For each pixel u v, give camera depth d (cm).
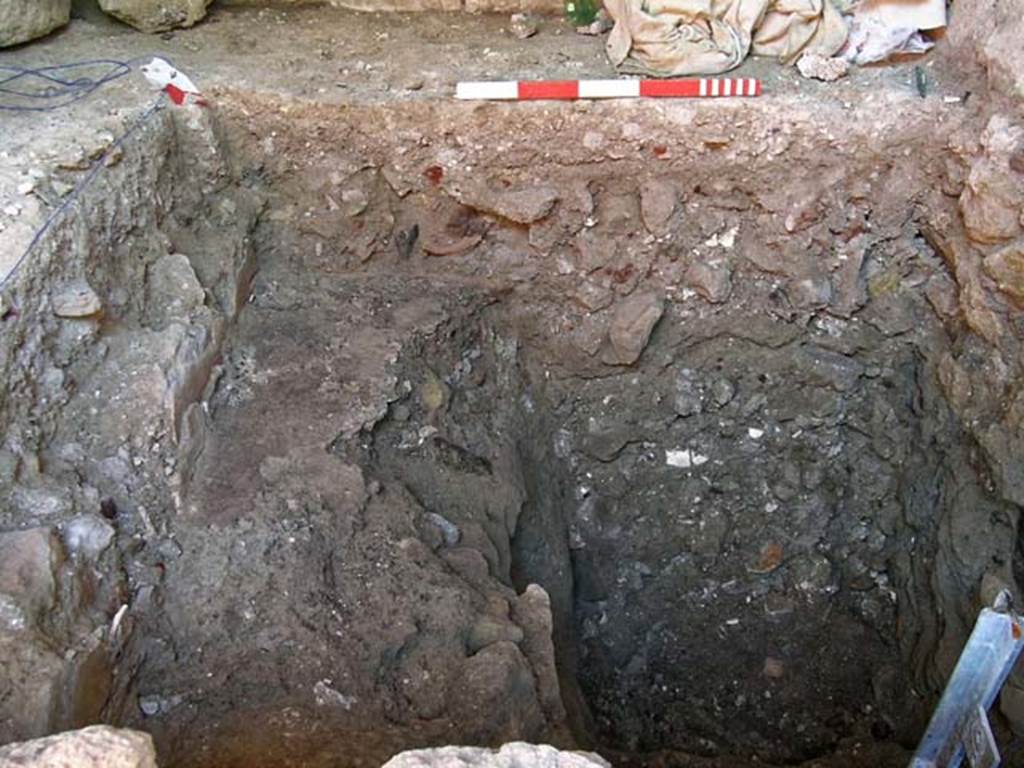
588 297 297
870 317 293
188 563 202
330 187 277
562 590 299
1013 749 236
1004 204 240
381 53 287
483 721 185
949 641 272
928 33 275
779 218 280
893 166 266
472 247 290
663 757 274
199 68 274
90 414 206
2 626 163
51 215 208
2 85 256
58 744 111
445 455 259
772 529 326
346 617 200
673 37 267
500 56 285
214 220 268
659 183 277
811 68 268
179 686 186
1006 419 253
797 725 301
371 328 270
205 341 234
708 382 314
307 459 227
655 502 327
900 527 311
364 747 177
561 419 320
